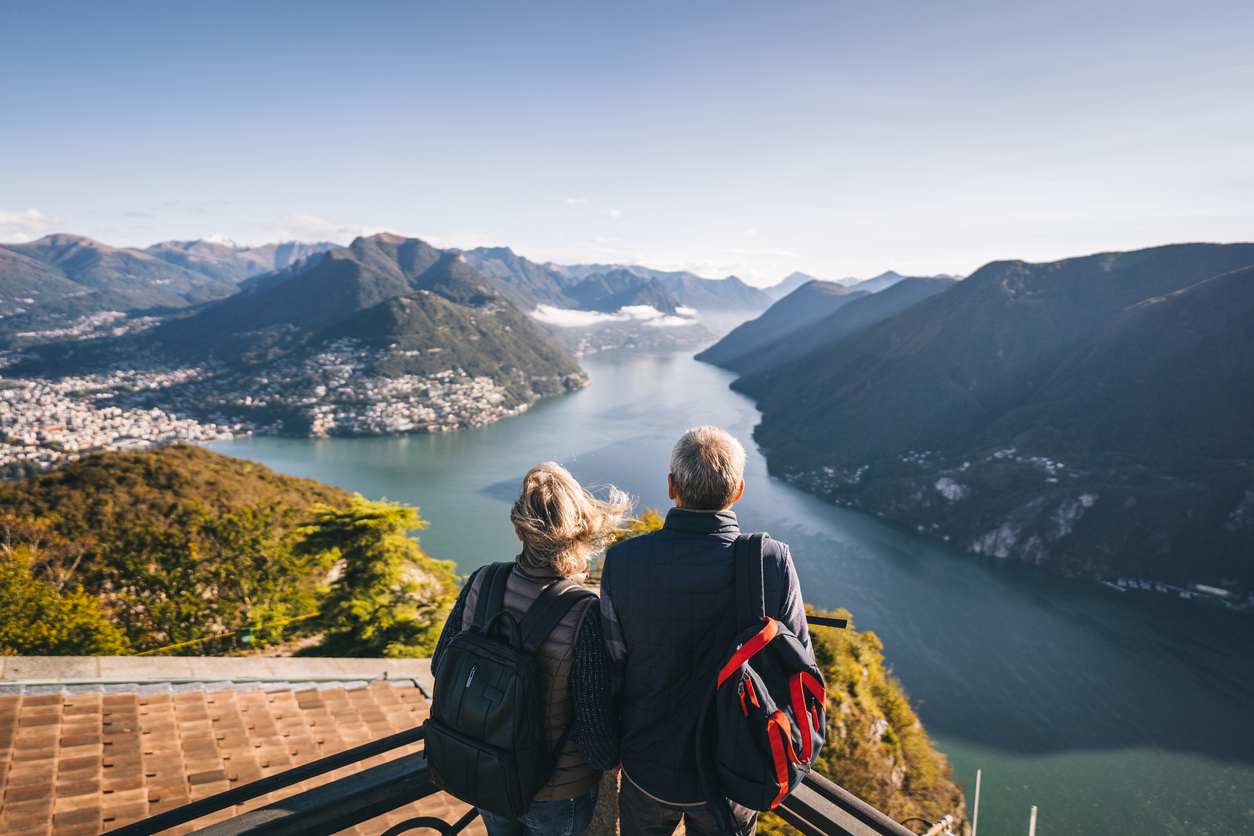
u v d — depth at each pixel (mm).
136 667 9234
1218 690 67938
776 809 1993
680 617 1688
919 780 29469
